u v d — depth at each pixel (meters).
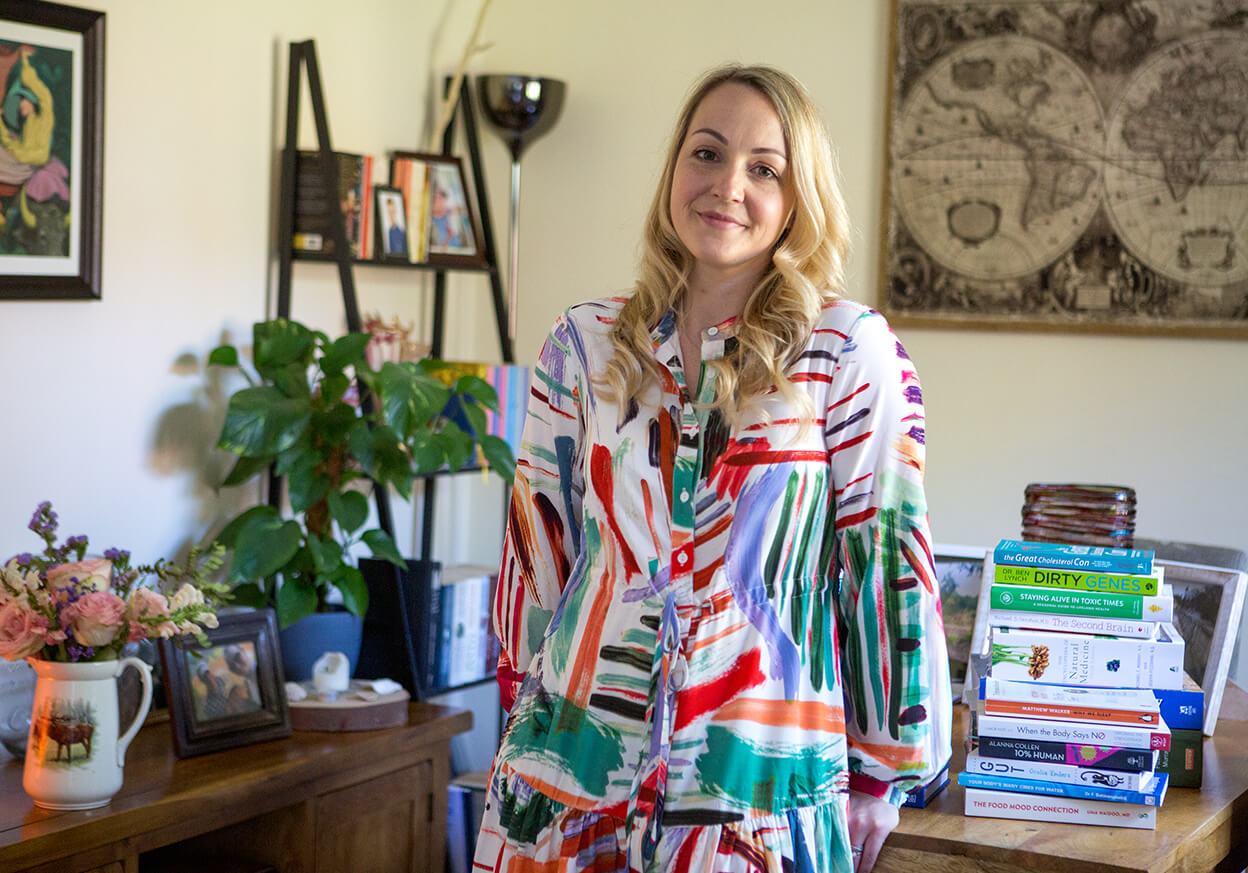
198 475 3.24
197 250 3.21
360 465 3.18
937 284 3.83
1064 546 1.83
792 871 1.44
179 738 2.66
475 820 3.51
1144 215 3.64
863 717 1.51
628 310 1.63
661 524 1.52
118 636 2.34
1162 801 1.64
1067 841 1.55
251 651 2.85
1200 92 3.57
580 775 1.50
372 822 2.93
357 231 3.43
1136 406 3.70
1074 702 1.63
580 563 1.60
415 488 4.06
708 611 1.48
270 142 3.42
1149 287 3.65
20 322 2.77
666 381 1.57
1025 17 3.70
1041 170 3.72
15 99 2.69
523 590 1.70
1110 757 1.60
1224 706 2.14
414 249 3.66
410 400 3.04
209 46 3.21
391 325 3.96
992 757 1.64
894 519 1.49
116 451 3.01
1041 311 3.75
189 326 3.20
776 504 1.49
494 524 4.35
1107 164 3.66
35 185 2.74
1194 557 2.72
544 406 1.67
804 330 1.53
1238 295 3.57
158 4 3.05
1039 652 1.73
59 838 2.22
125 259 3.01
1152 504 3.70
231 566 2.96
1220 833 1.68
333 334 3.73
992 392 3.82
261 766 2.64
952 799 1.71
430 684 3.38
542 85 3.95
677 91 4.06
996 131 3.75
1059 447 3.77
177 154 3.13
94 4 2.89
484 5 3.91
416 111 3.99
